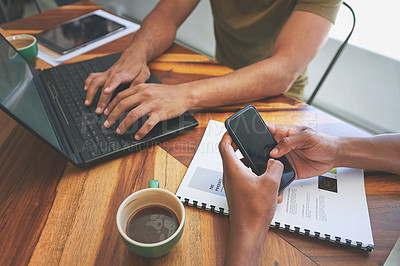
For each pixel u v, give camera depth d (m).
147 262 0.48
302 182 0.59
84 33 1.04
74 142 0.65
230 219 0.49
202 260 0.48
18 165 0.63
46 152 0.66
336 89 1.71
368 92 1.60
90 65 0.89
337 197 0.56
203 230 0.52
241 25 1.10
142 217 0.49
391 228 0.52
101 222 0.53
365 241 0.49
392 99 1.54
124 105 0.70
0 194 0.57
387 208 0.54
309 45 0.80
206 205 0.54
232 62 1.25
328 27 0.81
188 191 0.57
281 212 0.53
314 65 1.70
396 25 1.52
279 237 0.51
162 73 0.87
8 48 0.71
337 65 1.62
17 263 0.48
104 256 0.48
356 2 1.57
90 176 0.60
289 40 0.81
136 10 2.52
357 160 0.59
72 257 0.48
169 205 0.50
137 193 0.48
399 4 1.49
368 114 1.67
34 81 0.79
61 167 0.62
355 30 1.55
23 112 0.56
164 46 0.96
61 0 2.15
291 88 1.14
